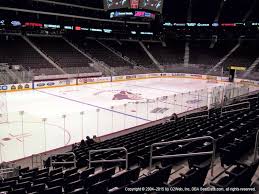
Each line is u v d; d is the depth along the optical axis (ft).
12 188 22.66
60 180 23.29
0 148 46.98
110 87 116.26
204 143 26.71
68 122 63.05
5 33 142.20
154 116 68.44
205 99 85.87
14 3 134.21
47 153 45.44
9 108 75.97
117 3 105.81
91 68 137.08
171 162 23.06
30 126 59.62
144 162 24.91
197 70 157.58
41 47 142.61
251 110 43.14
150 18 110.32
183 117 55.98
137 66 156.35
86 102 85.15
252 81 131.03
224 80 142.61
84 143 44.16
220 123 34.12
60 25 153.48
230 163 18.81
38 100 87.30
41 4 143.95
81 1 151.12
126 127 59.93
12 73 107.34
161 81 139.33
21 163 41.09
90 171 25.31
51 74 121.29
